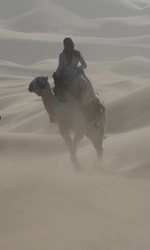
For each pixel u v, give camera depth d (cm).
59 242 1134
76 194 1580
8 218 1238
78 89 2866
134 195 1727
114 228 1309
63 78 2862
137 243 1194
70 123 2898
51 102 2883
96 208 1491
